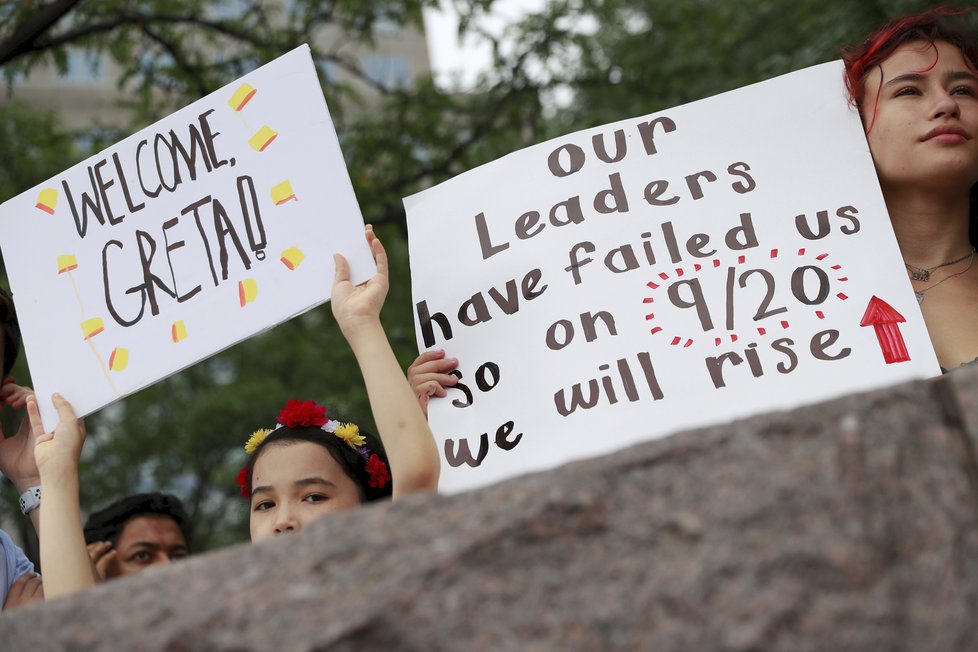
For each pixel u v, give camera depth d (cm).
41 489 267
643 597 138
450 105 785
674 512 141
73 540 257
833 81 274
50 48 577
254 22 754
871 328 251
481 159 788
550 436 254
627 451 147
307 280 263
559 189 276
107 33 657
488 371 265
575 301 264
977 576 139
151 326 276
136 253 282
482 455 259
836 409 146
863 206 262
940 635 135
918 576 138
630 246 267
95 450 1079
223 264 272
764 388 248
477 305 271
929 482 142
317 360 1020
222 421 1014
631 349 256
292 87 274
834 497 139
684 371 253
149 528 436
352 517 149
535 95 784
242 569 146
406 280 892
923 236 272
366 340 248
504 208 278
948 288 268
